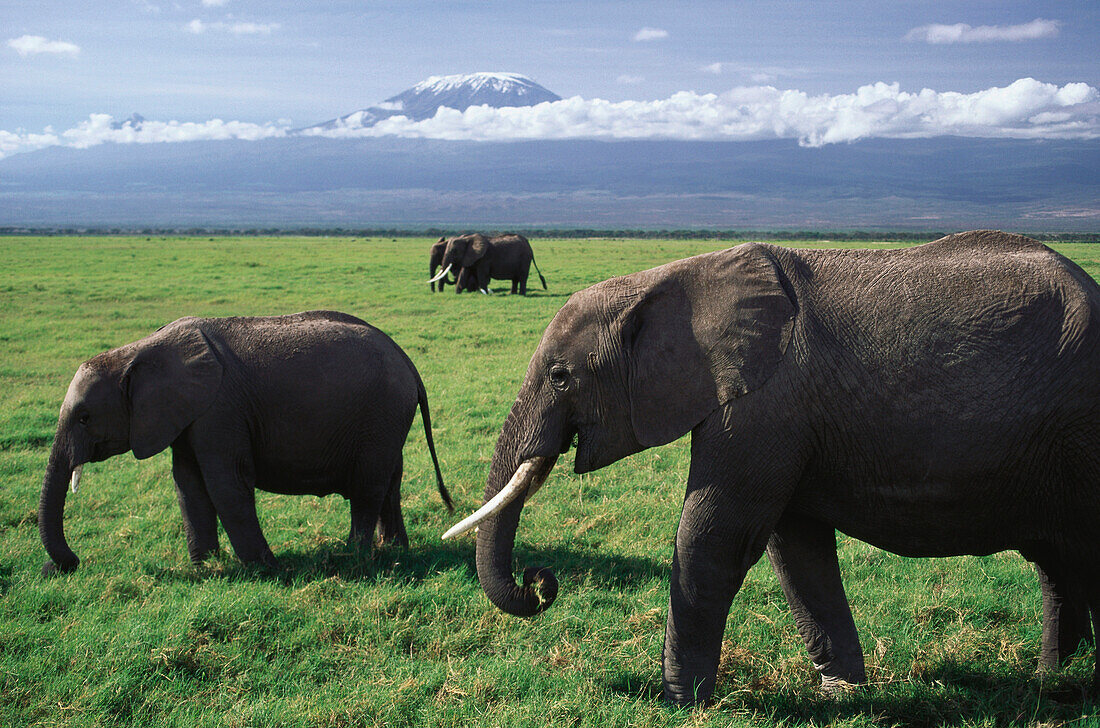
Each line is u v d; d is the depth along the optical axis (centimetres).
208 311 2652
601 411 473
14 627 583
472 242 3303
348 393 756
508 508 495
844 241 11519
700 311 446
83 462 717
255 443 743
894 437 423
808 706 478
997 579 659
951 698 471
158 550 788
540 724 455
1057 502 420
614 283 479
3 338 2136
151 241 9125
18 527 860
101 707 483
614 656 538
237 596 624
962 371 412
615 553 750
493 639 576
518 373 1669
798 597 502
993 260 432
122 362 723
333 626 584
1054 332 408
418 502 929
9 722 469
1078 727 423
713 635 456
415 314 2631
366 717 469
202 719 470
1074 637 497
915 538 447
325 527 840
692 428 449
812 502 462
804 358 428
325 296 3089
